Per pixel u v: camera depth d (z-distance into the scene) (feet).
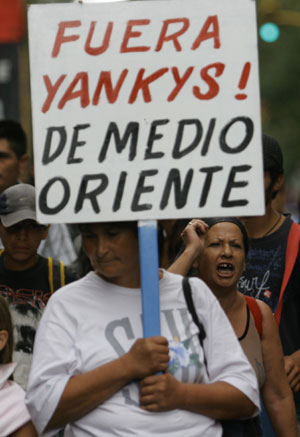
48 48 36.50
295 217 99.96
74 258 59.98
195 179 35.96
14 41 114.42
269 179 52.90
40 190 36.01
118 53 36.42
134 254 35.83
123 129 36.14
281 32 346.33
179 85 36.29
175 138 36.11
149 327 34.32
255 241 53.16
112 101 36.24
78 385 33.99
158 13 36.50
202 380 35.76
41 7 36.52
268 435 48.78
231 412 35.70
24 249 48.16
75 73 36.40
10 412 37.99
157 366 33.60
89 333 35.19
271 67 345.10
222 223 46.65
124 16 36.50
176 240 54.90
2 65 114.32
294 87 341.82
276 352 45.73
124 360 33.86
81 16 36.50
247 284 52.95
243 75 36.29
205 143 36.09
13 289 48.78
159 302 34.65
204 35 36.45
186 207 35.86
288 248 52.42
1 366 39.42
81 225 36.45
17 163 71.56
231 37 36.42
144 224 35.58
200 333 36.14
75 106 36.27
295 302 52.65
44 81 36.40
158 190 35.88
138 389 34.71
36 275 49.06
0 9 113.70
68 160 36.04
